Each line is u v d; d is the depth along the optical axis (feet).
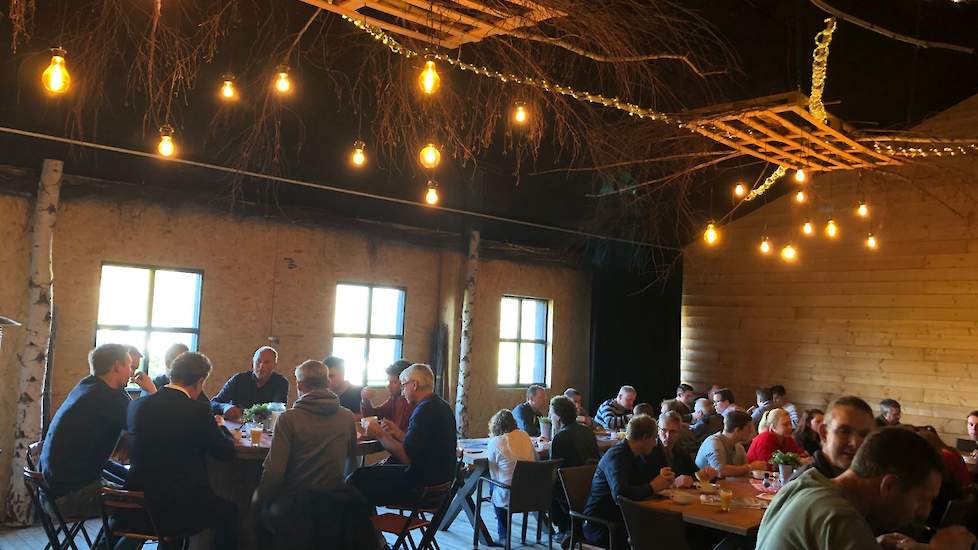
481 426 30.58
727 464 19.19
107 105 19.16
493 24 11.96
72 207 21.58
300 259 26.07
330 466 14.10
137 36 17.20
